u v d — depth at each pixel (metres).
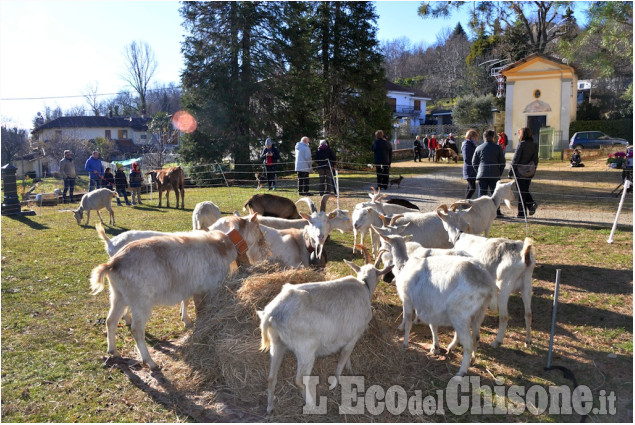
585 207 13.58
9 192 16.12
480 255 6.16
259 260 6.84
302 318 4.54
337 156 29.23
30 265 9.47
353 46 29.61
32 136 55.88
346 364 5.25
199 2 26.17
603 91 39.91
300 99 26.88
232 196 18.70
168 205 16.97
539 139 30.50
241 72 26.44
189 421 4.54
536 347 5.91
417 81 80.12
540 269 8.58
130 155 49.72
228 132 26.31
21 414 4.63
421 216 8.13
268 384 4.59
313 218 7.39
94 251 10.66
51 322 6.74
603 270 8.41
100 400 4.88
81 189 28.58
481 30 26.42
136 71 60.47
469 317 5.11
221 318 5.47
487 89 55.56
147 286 5.35
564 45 14.37
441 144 37.72
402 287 5.74
